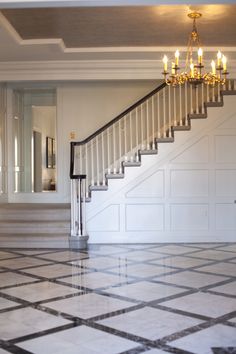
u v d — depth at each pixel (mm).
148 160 8008
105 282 5102
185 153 8016
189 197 8016
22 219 8133
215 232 8031
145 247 7559
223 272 5582
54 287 4895
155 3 3779
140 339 3320
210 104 7977
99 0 3746
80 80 8406
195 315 3875
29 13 5766
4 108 9195
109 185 7992
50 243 7520
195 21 6148
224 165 8016
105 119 9297
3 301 4375
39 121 10555
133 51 7488
